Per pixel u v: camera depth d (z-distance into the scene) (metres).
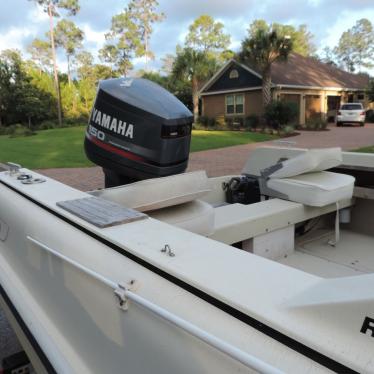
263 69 21.19
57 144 15.82
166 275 0.96
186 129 2.17
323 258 2.15
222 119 24.73
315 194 2.11
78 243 1.27
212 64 25.62
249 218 1.93
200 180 1.79
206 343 0.81
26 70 33.50
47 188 1.87
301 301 0.77
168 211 1.75
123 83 2.16
